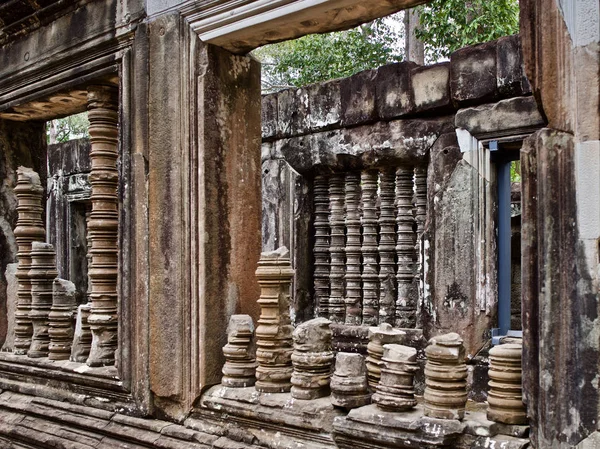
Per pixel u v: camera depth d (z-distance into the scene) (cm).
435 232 594
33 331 476
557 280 237
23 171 491
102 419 397
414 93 598
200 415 359
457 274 580
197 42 370
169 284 370
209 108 370
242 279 381
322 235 680
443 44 978
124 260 393
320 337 326
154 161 379
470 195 573
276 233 695
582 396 230
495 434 258
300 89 676
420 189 621
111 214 429
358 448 287
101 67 415
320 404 311
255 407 330
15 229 487
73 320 459
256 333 345
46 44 449
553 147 238
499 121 552
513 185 833
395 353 285
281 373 337
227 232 375
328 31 353
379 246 637
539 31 244
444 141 589
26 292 483
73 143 973
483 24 934
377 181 652
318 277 679
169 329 369
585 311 230
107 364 418
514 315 848
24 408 438
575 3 236
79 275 1002
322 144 660
